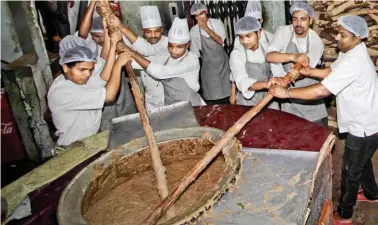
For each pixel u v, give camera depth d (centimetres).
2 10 456
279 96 275
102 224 210
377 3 420
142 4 559
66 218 175
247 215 174
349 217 322
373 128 283
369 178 328
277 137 235
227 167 206
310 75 310
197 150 239
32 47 472
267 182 192
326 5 447
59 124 305
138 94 259
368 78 274
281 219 169
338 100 294
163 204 190
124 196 229
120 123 269
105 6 328
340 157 407
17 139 448
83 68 286
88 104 294
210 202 180
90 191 207
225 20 574
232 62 343
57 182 224
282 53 322
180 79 344
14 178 429
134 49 380
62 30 538
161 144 234
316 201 203
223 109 279
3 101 430
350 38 274
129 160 229
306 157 206
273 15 522
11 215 201
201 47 496
